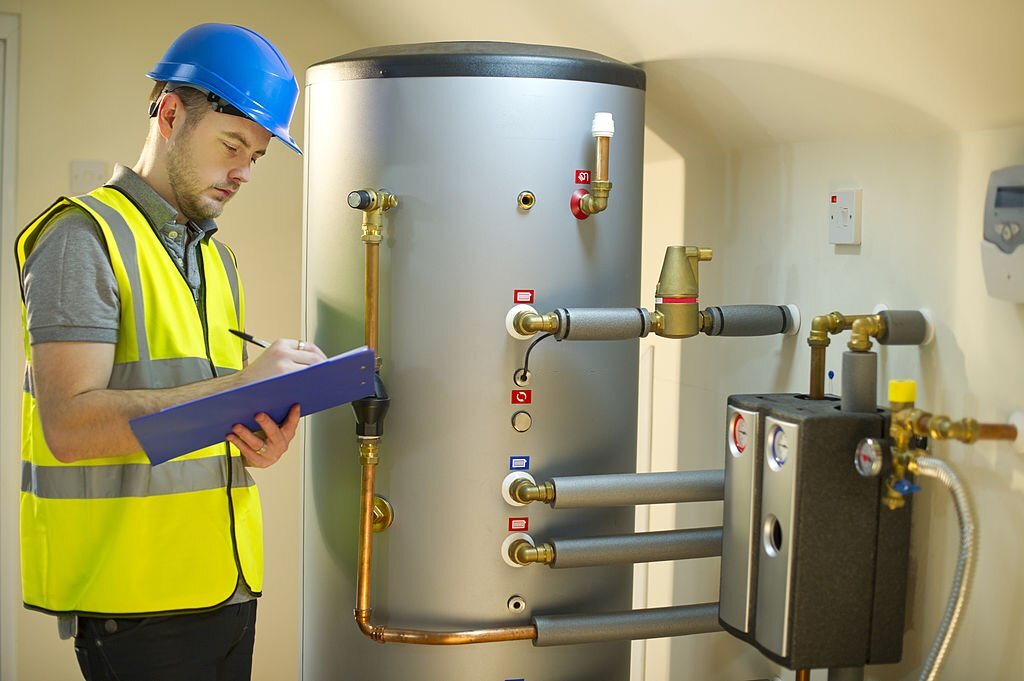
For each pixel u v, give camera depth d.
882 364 1.54
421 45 1.69
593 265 1.69
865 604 1.35
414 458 1.67
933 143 1.41
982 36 1.18
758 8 1.44
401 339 1.66
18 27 2.47
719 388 2.03
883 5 1.25
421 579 1.69
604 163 1.62
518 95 1.62
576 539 1.65
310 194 1.76
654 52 1.79
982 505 1.32
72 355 1.38
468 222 1.63
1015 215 1.21
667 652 2.28
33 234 1.46
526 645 1.71
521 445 1.67
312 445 1.82
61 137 2.51
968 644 1.35
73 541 1.47
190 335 1.52
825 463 1.31
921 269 1.43
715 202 2.05
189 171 1.52
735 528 1.46
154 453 1.35
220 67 1.50
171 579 1.49
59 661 2.59
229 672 1.61
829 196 1.65
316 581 1.83
